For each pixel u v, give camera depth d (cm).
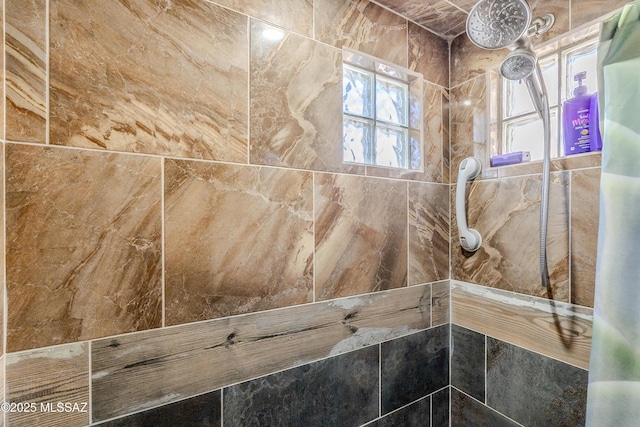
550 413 82
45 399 54
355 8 88
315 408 82
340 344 86
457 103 106
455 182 107
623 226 56
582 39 80
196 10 66
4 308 51
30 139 52
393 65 95
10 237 51
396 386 97
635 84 56
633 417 53
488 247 97
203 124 67
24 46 52
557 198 80
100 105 57
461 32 105
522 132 96
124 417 60
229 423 71
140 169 61
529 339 86
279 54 76
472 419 102
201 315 67
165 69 63
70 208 55
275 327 76
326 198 83
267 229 75
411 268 100
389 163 103
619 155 57
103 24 58
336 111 85
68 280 55
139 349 61
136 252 61
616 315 56
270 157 75
